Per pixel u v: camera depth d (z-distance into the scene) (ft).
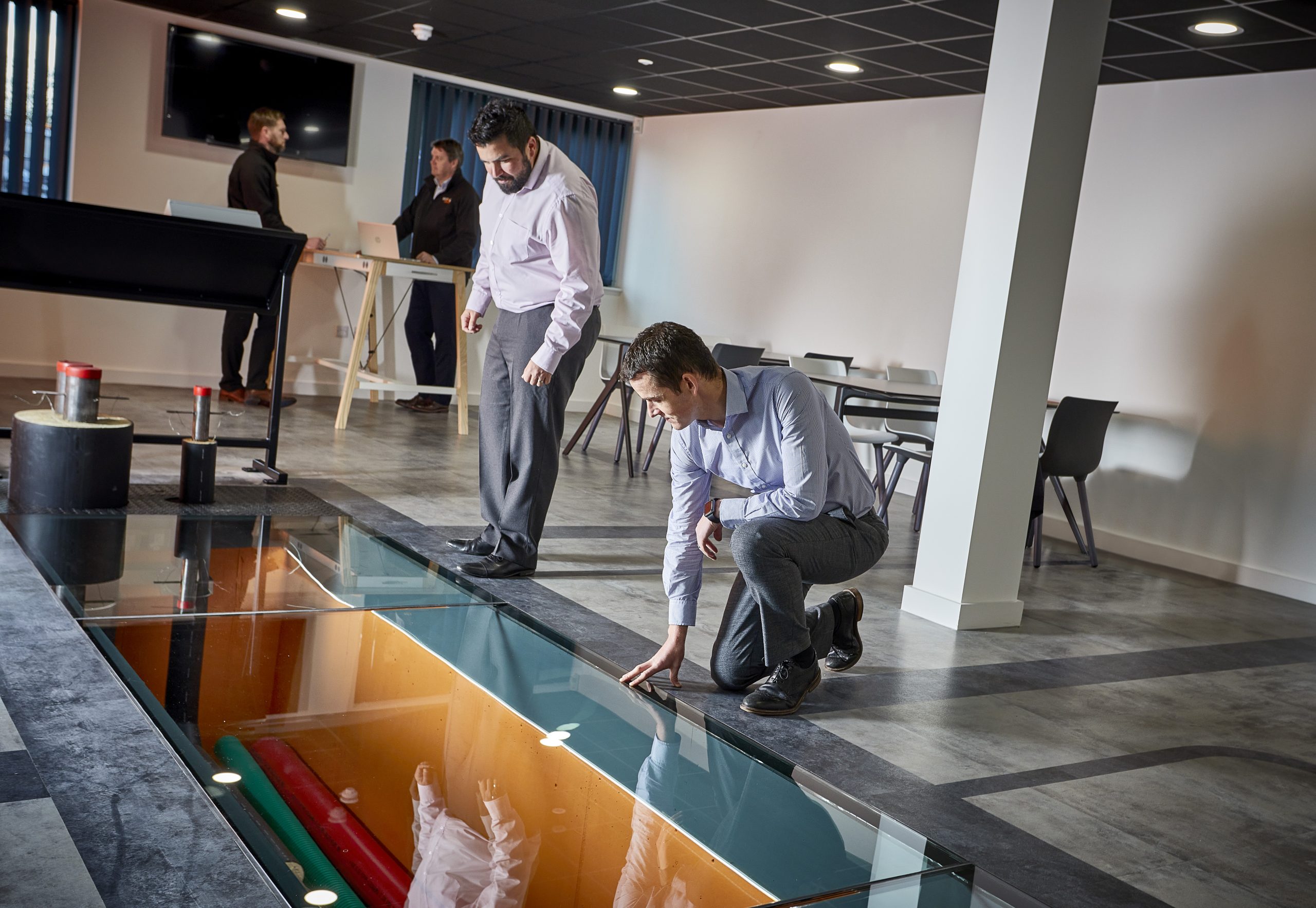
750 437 8.39
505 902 4.63
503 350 12.09
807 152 25.39
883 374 23.43
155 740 6.66
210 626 8.55
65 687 7.28
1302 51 15.98
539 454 12.01
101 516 12.01
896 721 9.16
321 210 25.71
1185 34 15.90
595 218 11.72
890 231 23.36
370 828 5.42
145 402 21.42
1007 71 12.29
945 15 16.47
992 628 12.69
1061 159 12.25
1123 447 19.21
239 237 13.99
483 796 5.87
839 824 5.64
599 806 5.77
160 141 23.56
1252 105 17.60
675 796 5.91
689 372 7.90
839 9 16.88
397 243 22.65
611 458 21.95
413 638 8.55
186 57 23.24
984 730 9.20
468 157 27.58
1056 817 7.61
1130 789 8.27
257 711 6.99
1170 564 18.40
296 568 10.44
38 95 22.36
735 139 27.32
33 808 5.74
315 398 25.14
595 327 12.12
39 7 22.07
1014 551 12.85
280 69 24.31
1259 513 17.43
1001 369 12.26
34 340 22.72
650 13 18.71
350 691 7.45
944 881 4.99
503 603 9.75
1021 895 4.88
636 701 7.45
